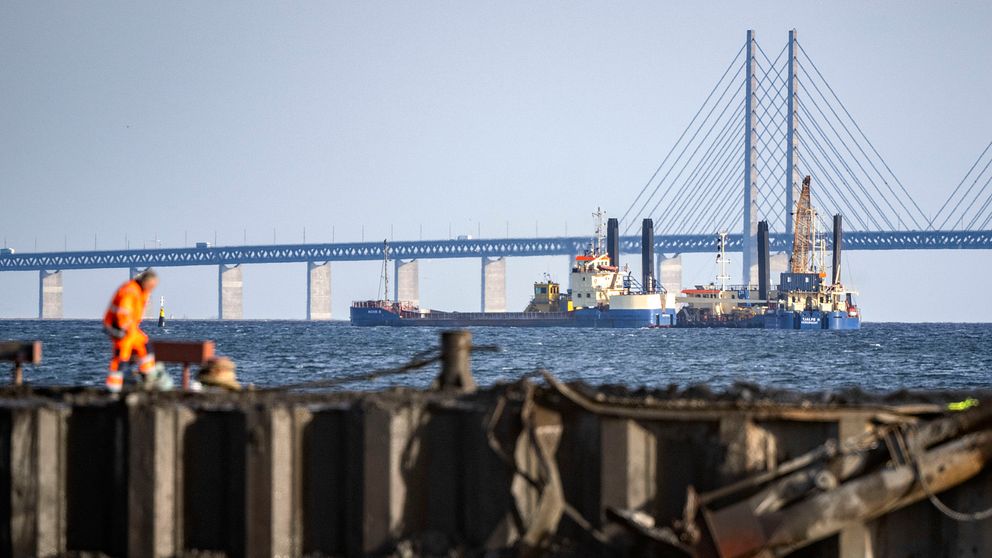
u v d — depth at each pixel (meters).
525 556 54.72
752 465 55.56
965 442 55.34
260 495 55.91
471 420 57.44
